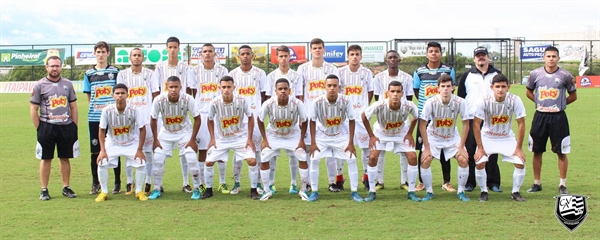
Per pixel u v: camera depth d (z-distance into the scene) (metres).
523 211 7.02
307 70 9.25
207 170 8.11
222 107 8.00
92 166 8.48
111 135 8.06
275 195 8.27
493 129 7.92
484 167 7.68
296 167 8.50
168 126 8.29
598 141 13.42
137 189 8.07
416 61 42.81
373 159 7.83
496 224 6.40
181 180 9.58
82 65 41.97
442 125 7.95
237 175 8.46
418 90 9.06
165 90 9.20
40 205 7.55
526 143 13.27
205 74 9.22
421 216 6.81
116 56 40.09
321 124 7.98
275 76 9.15
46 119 7.94
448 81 7.73
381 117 7.89
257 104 9.25
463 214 6.89
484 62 8.51
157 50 40.34
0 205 7.54
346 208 7.30
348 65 9.37
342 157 7.95
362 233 6.09
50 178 9.59
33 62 42.22
